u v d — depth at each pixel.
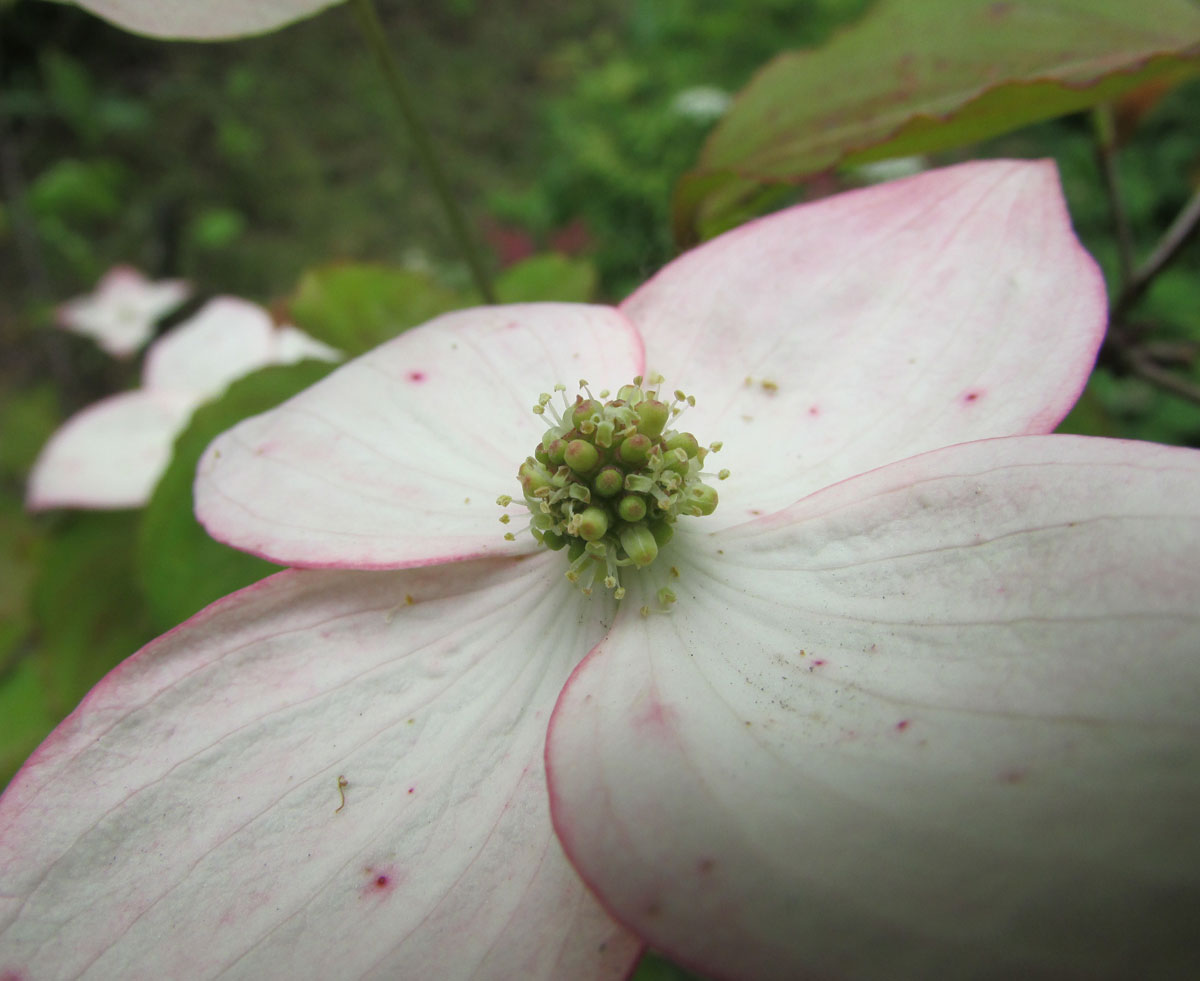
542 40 0.43
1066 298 0.06
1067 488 0.05
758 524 0.06
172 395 0.12
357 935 0.05
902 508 0.05
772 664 0.05
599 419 0.06
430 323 0.07
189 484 0.09
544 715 0.05
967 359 0.06
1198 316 0.21
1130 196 0.27
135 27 0.07
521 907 0.05
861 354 0.06
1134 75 0.07
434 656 0.06
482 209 0.36
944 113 0.08
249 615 0.06
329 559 0.06
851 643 0.05
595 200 0.32
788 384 0.06
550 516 0.06
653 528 0.06
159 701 0.05
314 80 0.41
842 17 0.36
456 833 0.05
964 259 0.06
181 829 0.05
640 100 0.36
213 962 0.05
